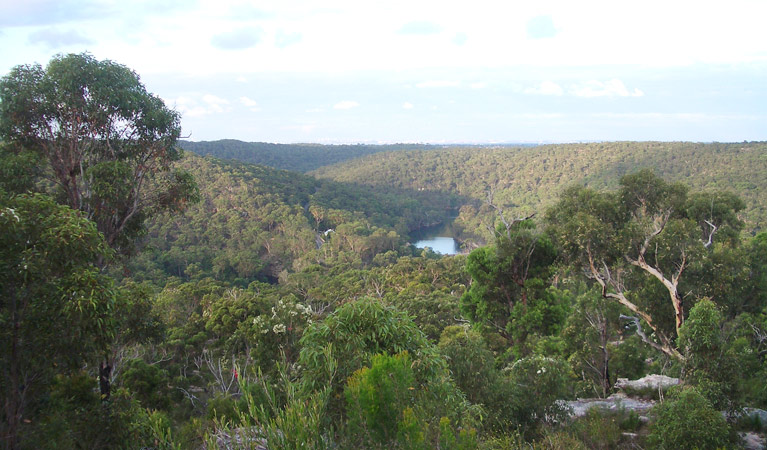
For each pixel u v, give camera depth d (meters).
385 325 4.79
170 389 17.36
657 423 7.02
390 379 3.51
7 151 9.79
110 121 10.47
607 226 13.99
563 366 8.88
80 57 9.77
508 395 7.88
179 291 32.66
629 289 15.48
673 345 14.03
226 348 19.83
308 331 4.94
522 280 15.76
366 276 48.47
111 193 9.71
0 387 4.30
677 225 13.10
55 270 4.46
